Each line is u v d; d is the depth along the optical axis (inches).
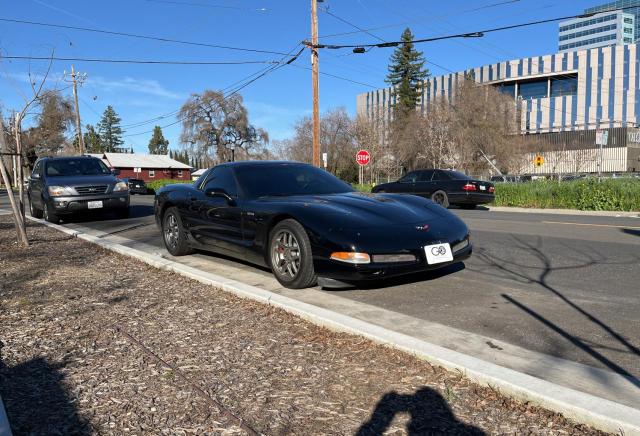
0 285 224.8
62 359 139.7
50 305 192.5
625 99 2770.7
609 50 2792.8
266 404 111.9
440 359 127.4
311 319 165.5
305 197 223.3
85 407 112.0
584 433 97.1
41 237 379.2
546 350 140.4
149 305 191.5
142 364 135.3
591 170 1972.2
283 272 211.9
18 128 337.1
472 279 223.3
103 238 375.2
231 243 242.2
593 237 339.6
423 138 1675.7
